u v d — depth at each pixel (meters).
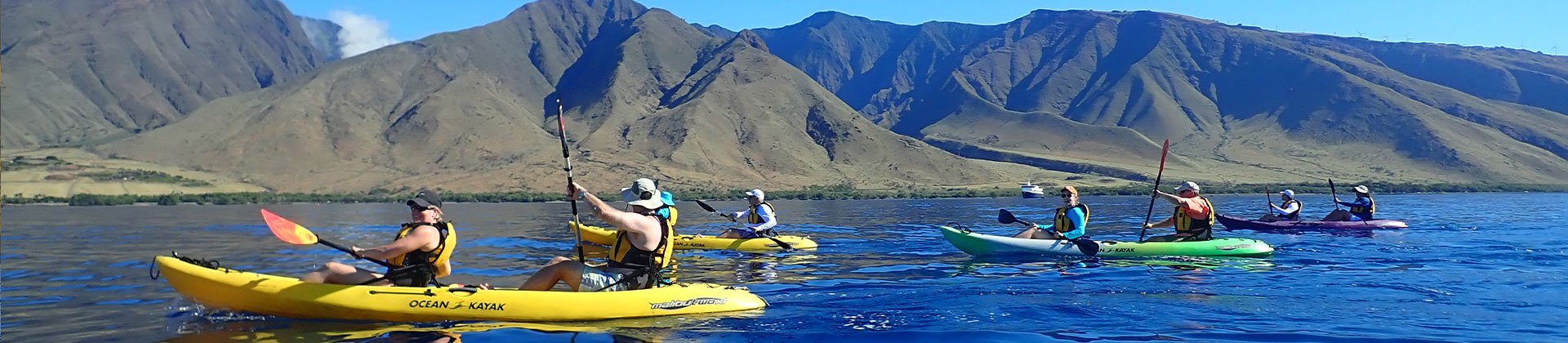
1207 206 17.53
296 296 9.43
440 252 9.89
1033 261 16.33
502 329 9.25
